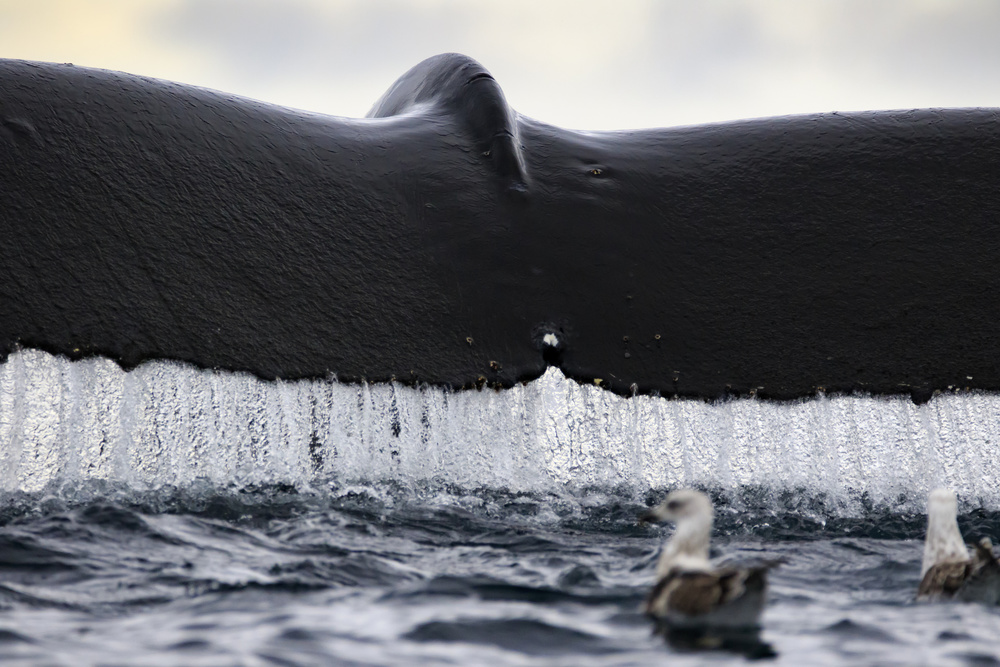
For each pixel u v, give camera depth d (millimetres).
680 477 32594
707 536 26266
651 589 26188
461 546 30406
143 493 30906
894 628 24547
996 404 32531
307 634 23484
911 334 33719
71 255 32094
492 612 25062
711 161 39281
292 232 34781
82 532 29719
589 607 25625
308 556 29203
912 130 39906
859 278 35062
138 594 26328
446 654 22609
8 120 34906
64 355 30484
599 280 34688
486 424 32406
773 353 33375
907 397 32656
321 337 32656
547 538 31250
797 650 23094
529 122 41500
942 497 28016
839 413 32656
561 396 32688
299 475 31750
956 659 22688
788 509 32469
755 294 34656
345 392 32031
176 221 33844
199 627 23938
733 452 32625
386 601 26000
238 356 31781
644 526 32031
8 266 31344
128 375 30906
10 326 30406
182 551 29109
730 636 23953
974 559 26562
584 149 39719
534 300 34062
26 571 27547
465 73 42938
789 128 40531
